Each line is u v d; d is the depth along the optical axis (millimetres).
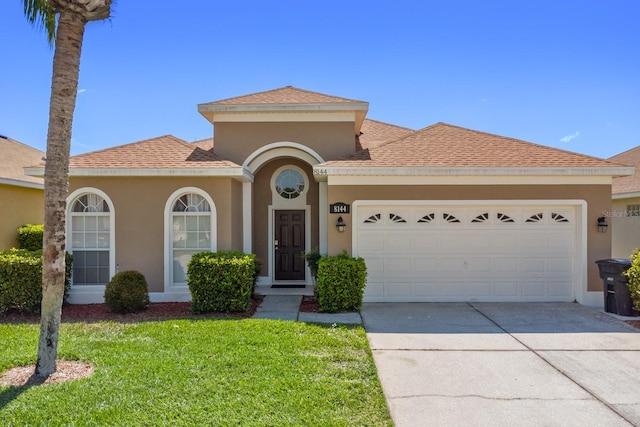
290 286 13312
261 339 7355
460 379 5910
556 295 11109
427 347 7316
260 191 13797
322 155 12703
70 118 6031
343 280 9922
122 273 9852
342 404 4996
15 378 5688
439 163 11000
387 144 12477
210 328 8109
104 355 6496
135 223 11125
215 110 12461
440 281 11141
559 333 8211
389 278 11109
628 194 14508
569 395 5398
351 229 10977
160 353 6598
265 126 12758
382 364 6480
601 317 9477
